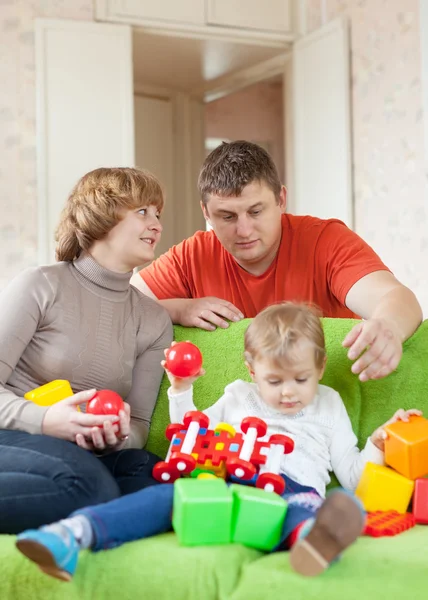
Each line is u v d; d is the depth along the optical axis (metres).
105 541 1.08
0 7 3.71
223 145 1.83
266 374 1.35
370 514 1.28
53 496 1.19
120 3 3.79
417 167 3.41
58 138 3.72
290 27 4.14
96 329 1.51
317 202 4.06
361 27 3.76
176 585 1.03
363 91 3.76
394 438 1.29
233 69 4.53
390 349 1.34
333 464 1.39
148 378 1.59
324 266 1.81
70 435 1.31
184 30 3.90
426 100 3.31
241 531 1.10
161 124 4.93
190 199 5.03
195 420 1.31
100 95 3.78
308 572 0.99
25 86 3.73
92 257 1.56
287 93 4.26
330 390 1.44
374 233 3.72
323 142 3.99
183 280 1.95
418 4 3.38
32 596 1.09
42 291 1.48
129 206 1.53
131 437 1.50
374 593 0.97
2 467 1.24
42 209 3.70
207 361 1.61
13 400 1.37
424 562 1.03
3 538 1.19
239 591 1.00
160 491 1.17
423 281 3.40
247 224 1.74
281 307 1.40
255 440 1.30
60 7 3.77
